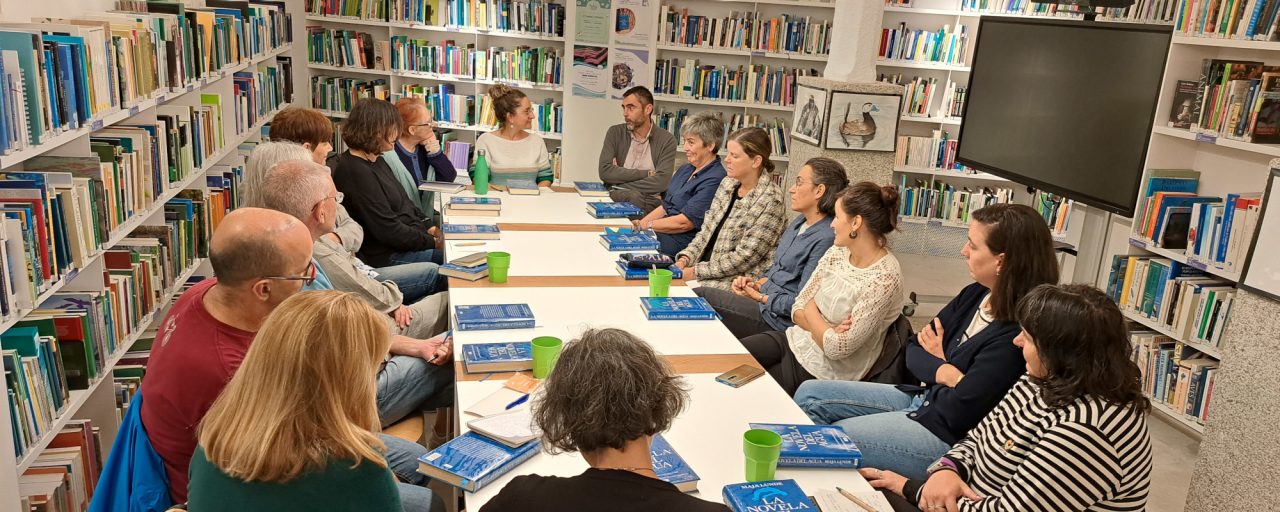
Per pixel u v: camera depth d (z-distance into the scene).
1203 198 3.72
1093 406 1.74
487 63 7.02
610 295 2.86
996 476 1.93
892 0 6.62
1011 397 2.01
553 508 1.17
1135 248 4.04
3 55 2.03
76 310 2.48
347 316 1.34
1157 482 3.28
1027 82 4.64
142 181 3.08
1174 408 3.69
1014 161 4.75
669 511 1.15
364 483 1.33
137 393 1.71
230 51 4.60
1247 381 2.47
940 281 6.04
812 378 2.86
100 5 3.51
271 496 1.28
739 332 3.37
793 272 3.23
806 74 6.79
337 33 7.07
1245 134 3.37
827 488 1.72
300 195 2.38
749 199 3.74
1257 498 2.45
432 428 3.37
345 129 3.65
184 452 1.68
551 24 6.89
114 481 1.71
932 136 6.92
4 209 2.13
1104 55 4.04
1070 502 1.74
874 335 2.79
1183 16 3.67
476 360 2.13
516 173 4.70
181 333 1.72
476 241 3.49
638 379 1.23
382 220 3.67
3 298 2.03
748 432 1.71
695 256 3.95
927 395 2.38
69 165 2.60
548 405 1.27
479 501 1.56
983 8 6.51
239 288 1.72
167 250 3.39
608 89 6.84
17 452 2.08
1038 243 2.20
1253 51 3.65
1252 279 2.45
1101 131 4.05
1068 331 1.74
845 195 2.72
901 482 2.05
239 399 1.31
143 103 3.09
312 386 1.29
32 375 2.18
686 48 6.80
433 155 4.60
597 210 4.07
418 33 7.32
